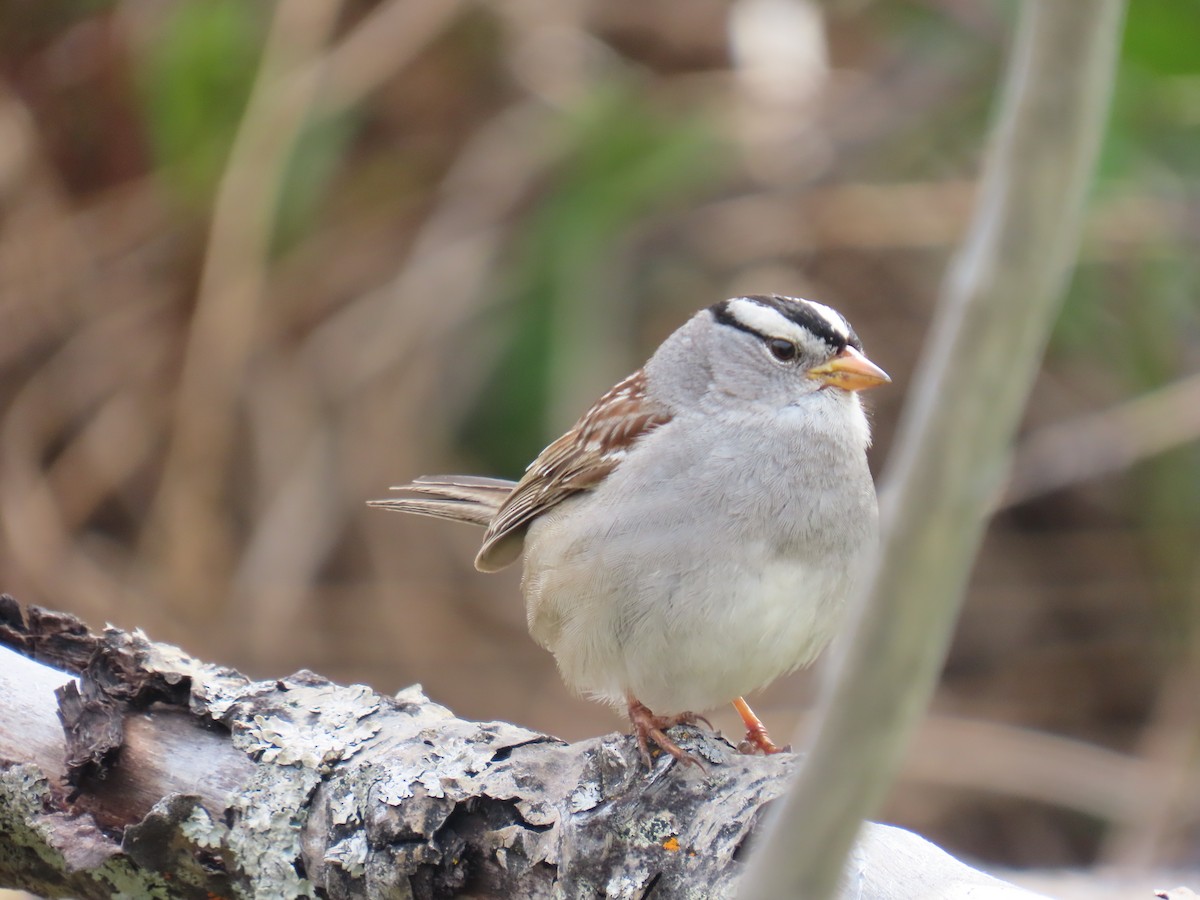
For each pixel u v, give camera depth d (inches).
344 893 192.9
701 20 490.3
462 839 190.2
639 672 238.5
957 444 96.4
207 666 210.5
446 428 431.2
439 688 412.2
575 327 430.3
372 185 459.5
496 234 444.1
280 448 424.8
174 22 435.2
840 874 108.9
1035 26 89.0
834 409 245.1
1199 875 338.0
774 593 233.6
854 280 451.2
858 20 488.4
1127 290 433.7
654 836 185.2
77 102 443.2
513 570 428.1
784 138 459.8
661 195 449.1
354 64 445.1
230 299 419.8
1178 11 390.6
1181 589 419.2
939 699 420.2
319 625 414.9
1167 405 419.8
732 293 444.8
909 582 99.6
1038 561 433.4
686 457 238.5
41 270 435.5
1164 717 403.2
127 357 435.2
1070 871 348.5
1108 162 402.3
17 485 414.3
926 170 461.4
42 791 201.0
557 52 478.0
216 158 440.1
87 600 405.7
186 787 199.3
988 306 93.4
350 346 436.8
